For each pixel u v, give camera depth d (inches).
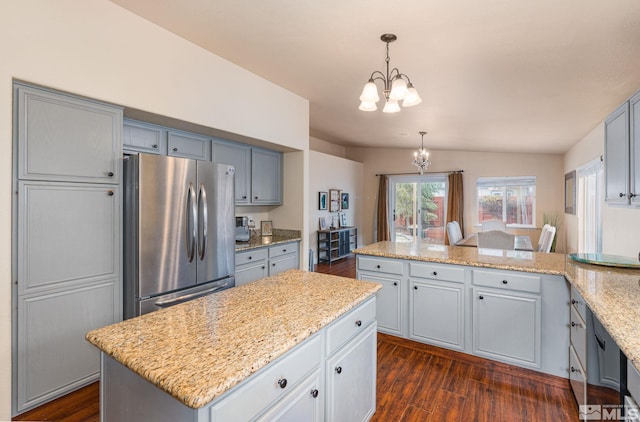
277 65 120.9
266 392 41.5
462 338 101.5
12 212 72.2
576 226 205.5
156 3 85.4
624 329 48.1
